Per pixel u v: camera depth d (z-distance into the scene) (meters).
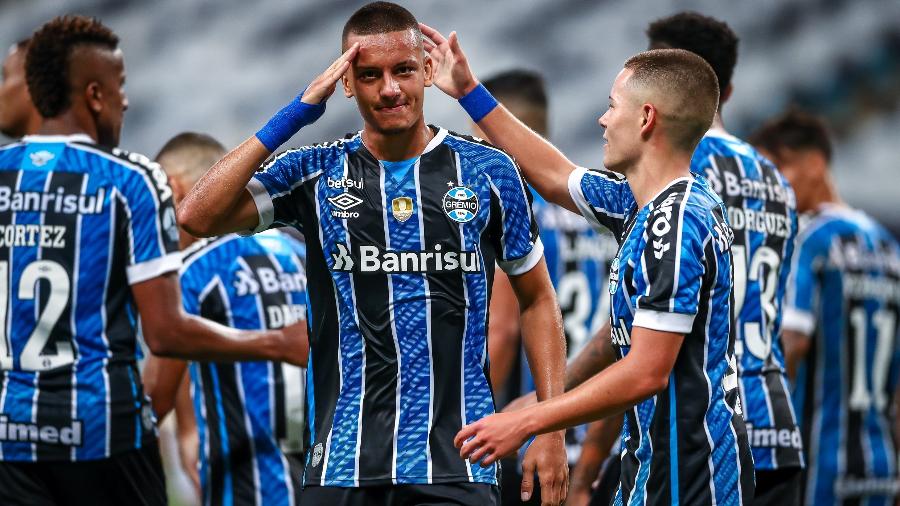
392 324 12.98
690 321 11.93
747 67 51.94
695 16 16.48
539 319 13.77
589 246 19.91
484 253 13.33
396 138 13.10
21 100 16.75
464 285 13.13
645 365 11.83
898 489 22.53
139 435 15.66
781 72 51.56
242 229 13.27
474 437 11.80
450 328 13.06
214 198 12.75
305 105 12.83
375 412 13.00
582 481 16.80
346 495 13.00
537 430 11.74
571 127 51.41
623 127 12.86
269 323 17.45
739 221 15.76
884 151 49.41
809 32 52.16
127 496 15.66
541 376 13.56
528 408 11.85
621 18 53.06
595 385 11.81
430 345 12.99
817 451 21.94
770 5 52.59
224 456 17.62
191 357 15.90
